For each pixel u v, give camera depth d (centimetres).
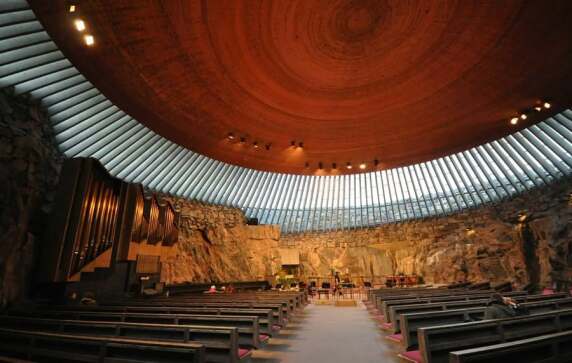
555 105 1059
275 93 1019
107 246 838
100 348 312
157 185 1519
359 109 1116
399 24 810
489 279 1605
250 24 768
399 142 1323
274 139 1283
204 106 1038
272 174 1903
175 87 921
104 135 1098
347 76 973
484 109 1094
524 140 1393
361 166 1563
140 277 1048
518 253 1544
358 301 1341
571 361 265
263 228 2030
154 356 300
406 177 1938
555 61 873
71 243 664
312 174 1670
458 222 1852
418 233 1989
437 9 759
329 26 814
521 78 942
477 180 1769
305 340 565
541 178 1517
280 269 1978
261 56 873
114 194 898
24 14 664
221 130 1191
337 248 2159
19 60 740
